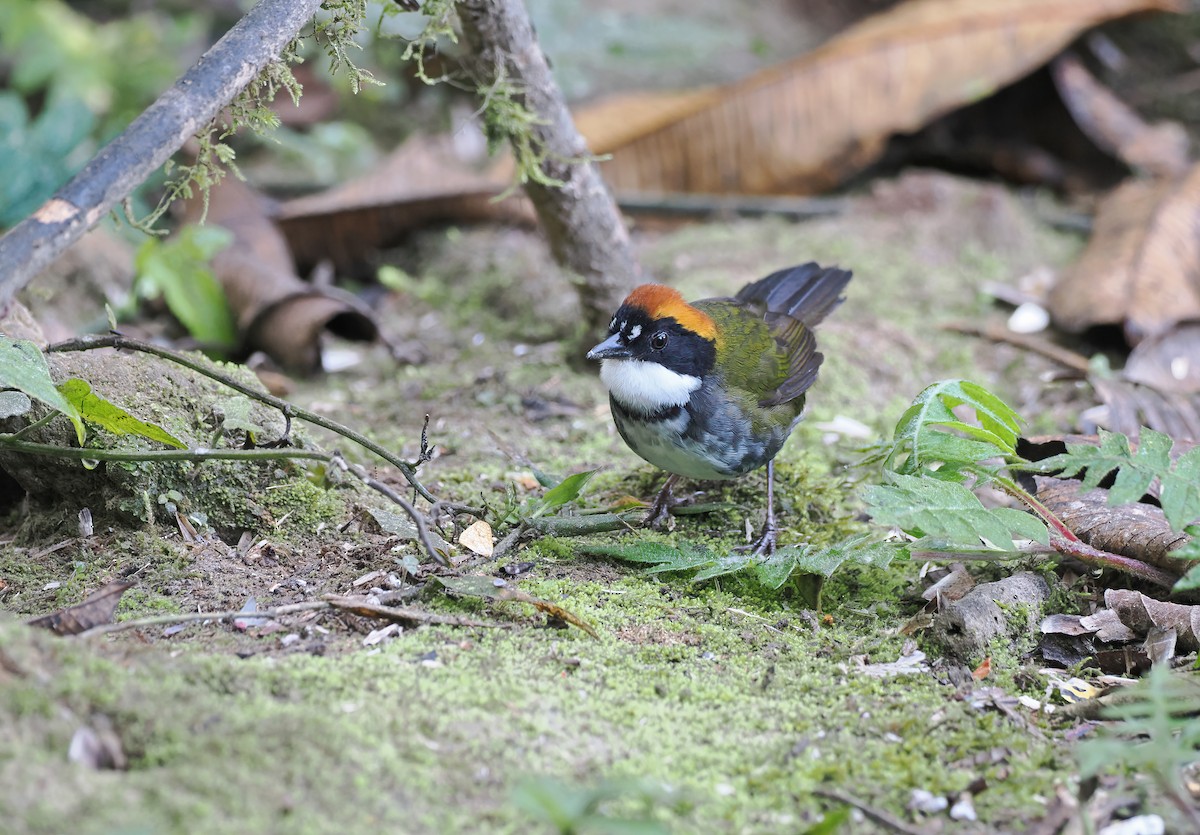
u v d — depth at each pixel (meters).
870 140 16.34
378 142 19.41
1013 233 15.52
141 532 8.59
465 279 14.84
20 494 9.45
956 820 6.00
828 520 9.84
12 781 5.01
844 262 14.88
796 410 9.79
